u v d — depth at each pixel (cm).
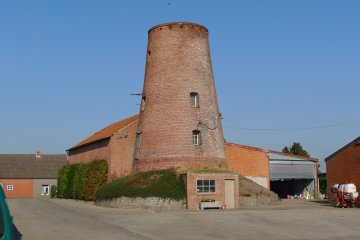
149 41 3853
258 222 2162
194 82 3622
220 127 3778
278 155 4734
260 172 4497
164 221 2191
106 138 4106
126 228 1977
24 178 6712
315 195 4844
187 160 3431
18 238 1705
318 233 1864
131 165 4038
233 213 2470
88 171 4122
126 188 3148
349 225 2097
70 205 3388
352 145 3350
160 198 2995
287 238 1741
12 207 3108
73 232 1853
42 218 2366
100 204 3331
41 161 7125
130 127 4100
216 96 3872
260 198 3322
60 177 5166
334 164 3531
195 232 1867
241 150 4444
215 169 3344
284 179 4831
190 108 3559
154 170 3419
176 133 3488
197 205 3042
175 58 3641
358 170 3272
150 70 3762
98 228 1973
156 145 3528
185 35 3688
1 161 6938
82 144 4856
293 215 2414
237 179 3231
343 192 3086
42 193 6775
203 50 3759
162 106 3581
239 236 1775
